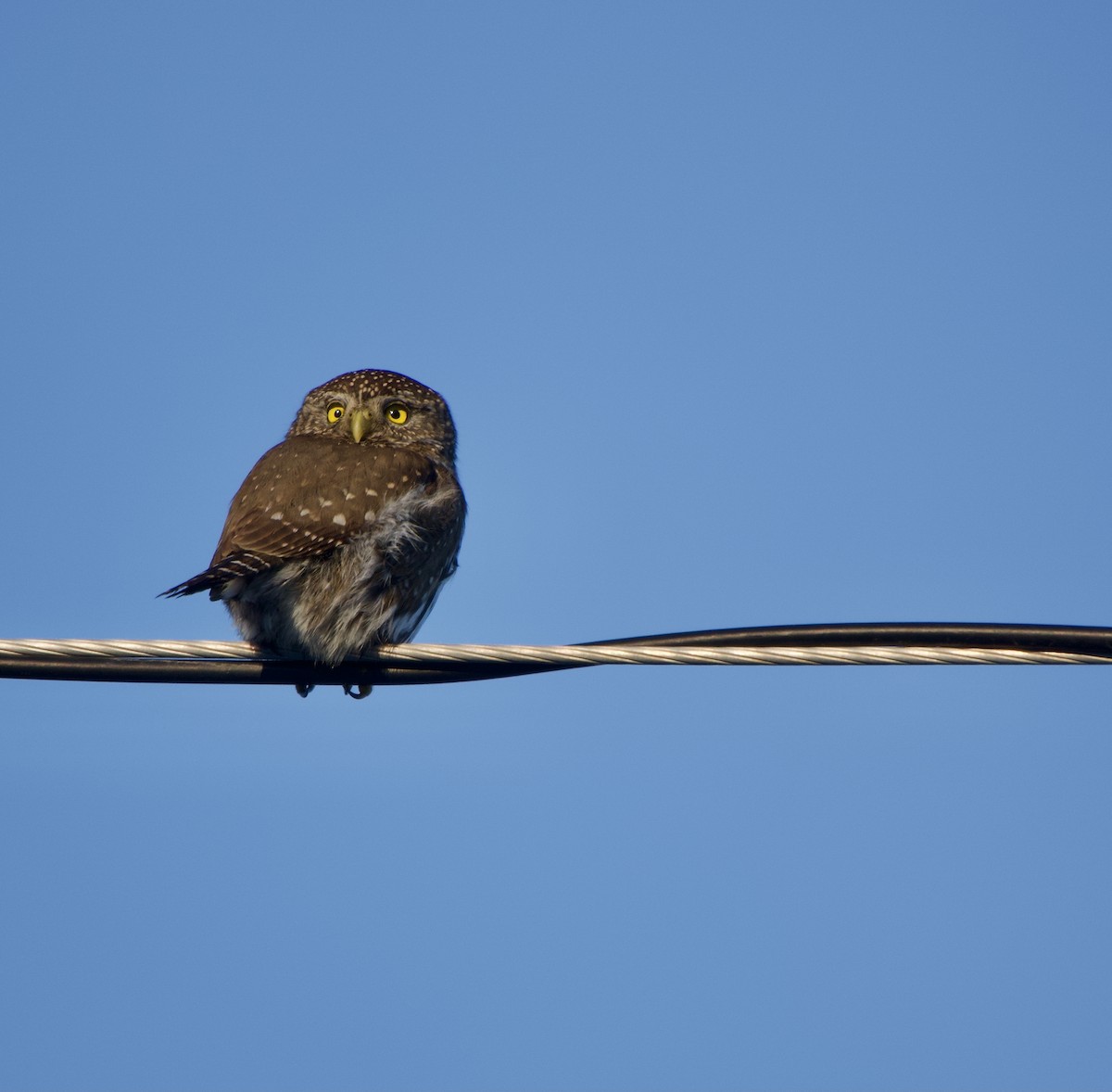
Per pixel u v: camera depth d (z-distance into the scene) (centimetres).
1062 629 976
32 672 1019
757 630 991
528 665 1028
